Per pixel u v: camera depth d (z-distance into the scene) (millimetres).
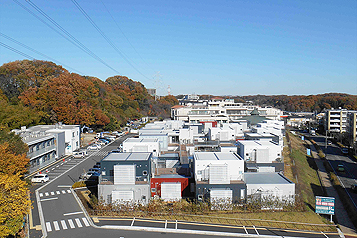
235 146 37125
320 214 26625
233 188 24938
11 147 28172
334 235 21938
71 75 80500
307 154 54094
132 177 24047
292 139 65375
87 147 53156
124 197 23547
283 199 24938
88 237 19469
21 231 19922
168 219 22656
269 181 26391
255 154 31891
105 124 73188
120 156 26656
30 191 28906
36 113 56562
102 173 24953
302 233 21766
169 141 41406
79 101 66688
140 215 23141
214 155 28578
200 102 138875
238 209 24547
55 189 29656
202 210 24000
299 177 36469
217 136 42344
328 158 54062
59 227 20922
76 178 33719
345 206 29906
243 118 69562
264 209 24609
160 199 25234
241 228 21750
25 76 66000
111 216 22906
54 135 43156
